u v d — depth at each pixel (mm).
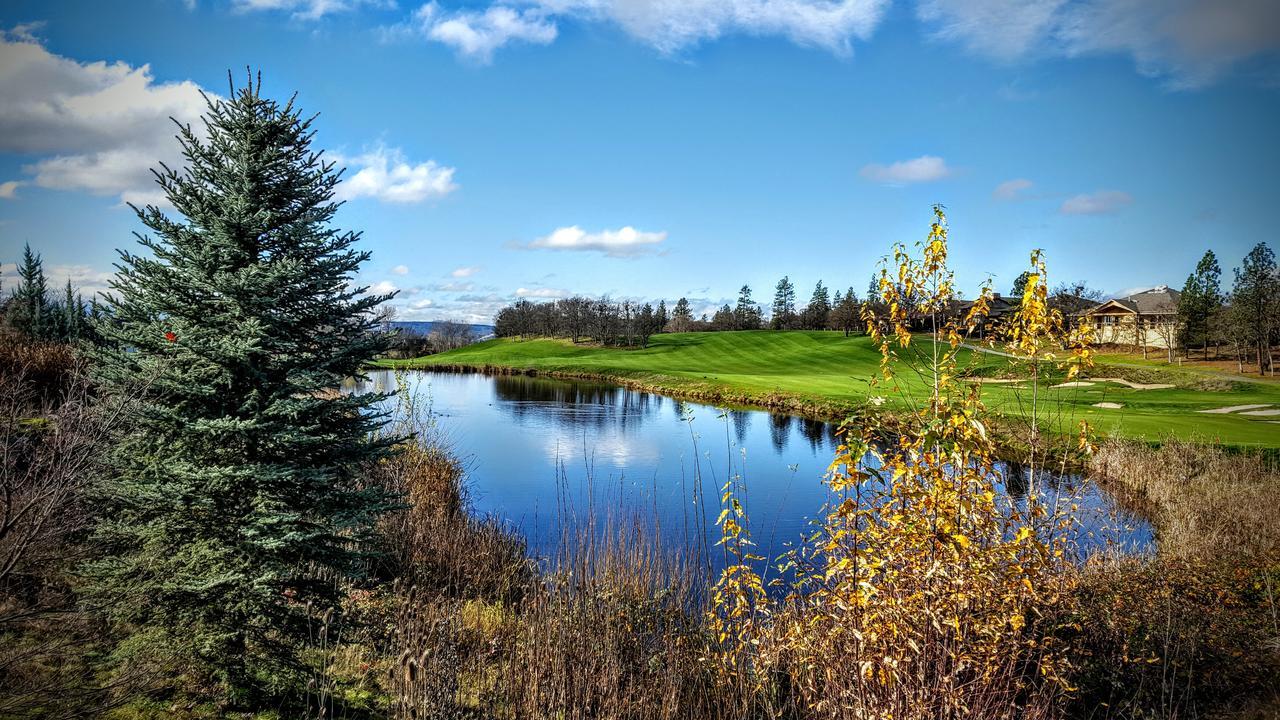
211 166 6688
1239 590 9062
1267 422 24500
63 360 13648
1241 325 55594
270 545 5922
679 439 28078
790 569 11070
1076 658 6652
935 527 4953
